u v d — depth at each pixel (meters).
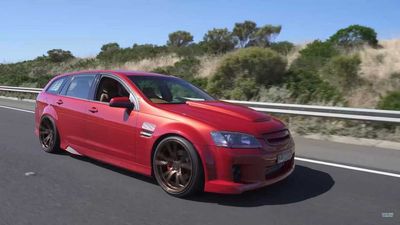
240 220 4.73
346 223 4.68
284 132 5.59
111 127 6.24
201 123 5.26
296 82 15.51
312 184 6.08
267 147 5.21
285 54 20.88
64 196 5.49
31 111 15.63
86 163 7.12
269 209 5.07
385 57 16.91
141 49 33.31
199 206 5.14
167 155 5.57
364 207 5.17
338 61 14.70
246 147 5.08
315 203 5.29
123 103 5.96
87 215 4.86
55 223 4.62
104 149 6.42
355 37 24.78
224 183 5.05
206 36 29.53
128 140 5.99
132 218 4.77
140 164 5.89
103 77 6.84
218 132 5.12
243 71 16.41
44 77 28.81
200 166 5.20
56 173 6.53
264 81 16.12
